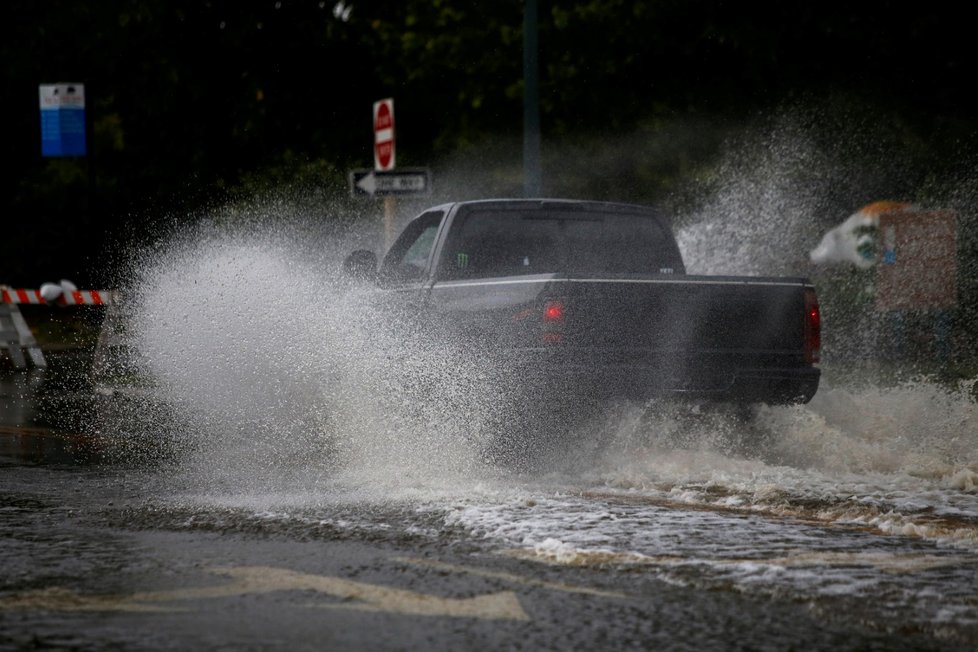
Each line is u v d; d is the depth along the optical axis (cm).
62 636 1464
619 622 1524
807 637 1474
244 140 8700
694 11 5809
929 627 1520
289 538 2012
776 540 1995
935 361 5041
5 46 8981
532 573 1769
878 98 5872
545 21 6097
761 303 2883
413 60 6569
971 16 5794
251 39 8581
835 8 5769
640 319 2789
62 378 5375
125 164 9181
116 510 2278
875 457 2759
